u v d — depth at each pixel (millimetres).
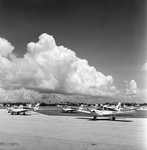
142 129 21047
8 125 24984
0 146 12344
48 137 15711
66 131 19250
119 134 17359
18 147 12070
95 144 13047
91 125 25078
